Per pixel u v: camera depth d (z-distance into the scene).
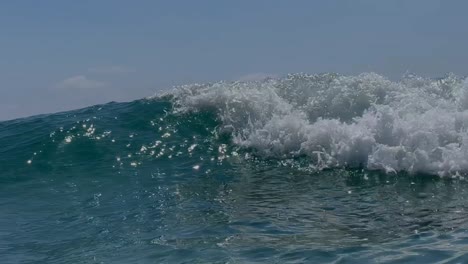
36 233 7.11
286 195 8.18
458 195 7.60
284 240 6.14
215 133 11.79
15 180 10.19
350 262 5.37
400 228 6.38
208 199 8.19
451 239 5.88
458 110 9.75
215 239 6.30
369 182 8.57
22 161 11.13
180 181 9.37
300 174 9.36
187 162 10.53
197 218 7.23
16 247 6.57
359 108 11.05
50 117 14.16
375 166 9.13
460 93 9.96
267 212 7.34
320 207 7.46
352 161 9.50
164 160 10.73
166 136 11.80
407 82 11.21
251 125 11.42
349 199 7.79
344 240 6.05
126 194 8.80
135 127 12.32
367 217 6.90
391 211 7.09
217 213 7.41
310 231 6.44
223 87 12.66
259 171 9.73
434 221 6.57
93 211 7.99
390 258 5.42
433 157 8.78
